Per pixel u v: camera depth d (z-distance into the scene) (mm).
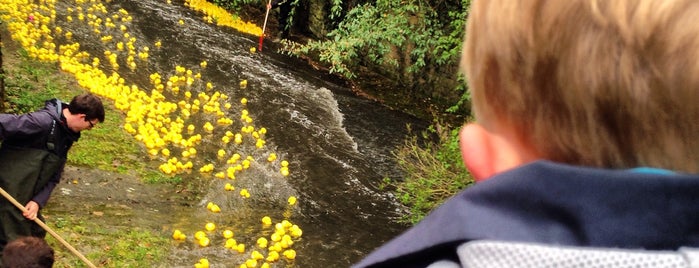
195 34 14531
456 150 7137
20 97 8609
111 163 7859
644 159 598
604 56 583
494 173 693
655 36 562
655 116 575
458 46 9141
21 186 4703
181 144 9125
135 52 12547
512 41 637
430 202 7484
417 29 10320
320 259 7051
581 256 552
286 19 15938
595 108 596
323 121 11195
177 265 6223
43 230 5109
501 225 607
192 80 11742
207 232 7016
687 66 552
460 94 12727
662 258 538
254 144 9742
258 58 13984
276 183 8594
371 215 8336
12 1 12797
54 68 10375
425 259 670
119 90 10352
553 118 626
